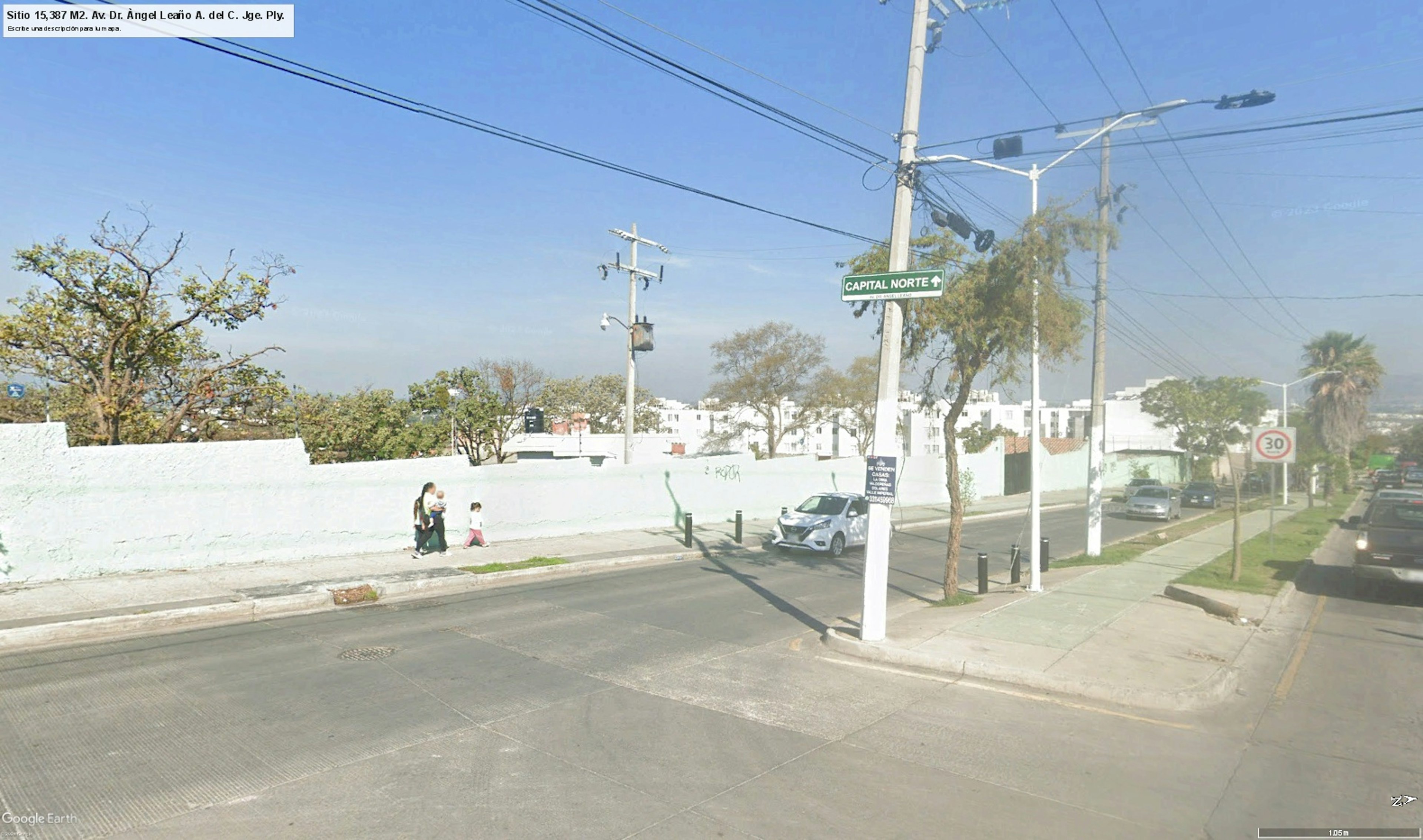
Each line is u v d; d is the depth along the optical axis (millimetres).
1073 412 79938
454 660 9094
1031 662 8867
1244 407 30734
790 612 12375
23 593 11617
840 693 8109
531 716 7184
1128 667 8727
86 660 8898
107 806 5227
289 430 20750
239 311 17219
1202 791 5773
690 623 11398
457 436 33031
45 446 12516
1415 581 13094
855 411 47750
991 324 12492
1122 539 24500
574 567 16500
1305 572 16938
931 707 7668
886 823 5164
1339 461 45031
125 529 13305
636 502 23359
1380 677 8945
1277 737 6961
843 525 20656
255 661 8945
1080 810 5422
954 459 13445
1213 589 13945
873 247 14102
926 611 12219
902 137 10055
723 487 26781
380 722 6957
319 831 4902
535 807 5309
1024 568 17844
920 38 10000
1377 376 45812
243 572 13875
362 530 16453
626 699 7754
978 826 5152
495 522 19312
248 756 6129
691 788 5676
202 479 14180
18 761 5973
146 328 16469
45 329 15617
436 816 5137
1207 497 38406
